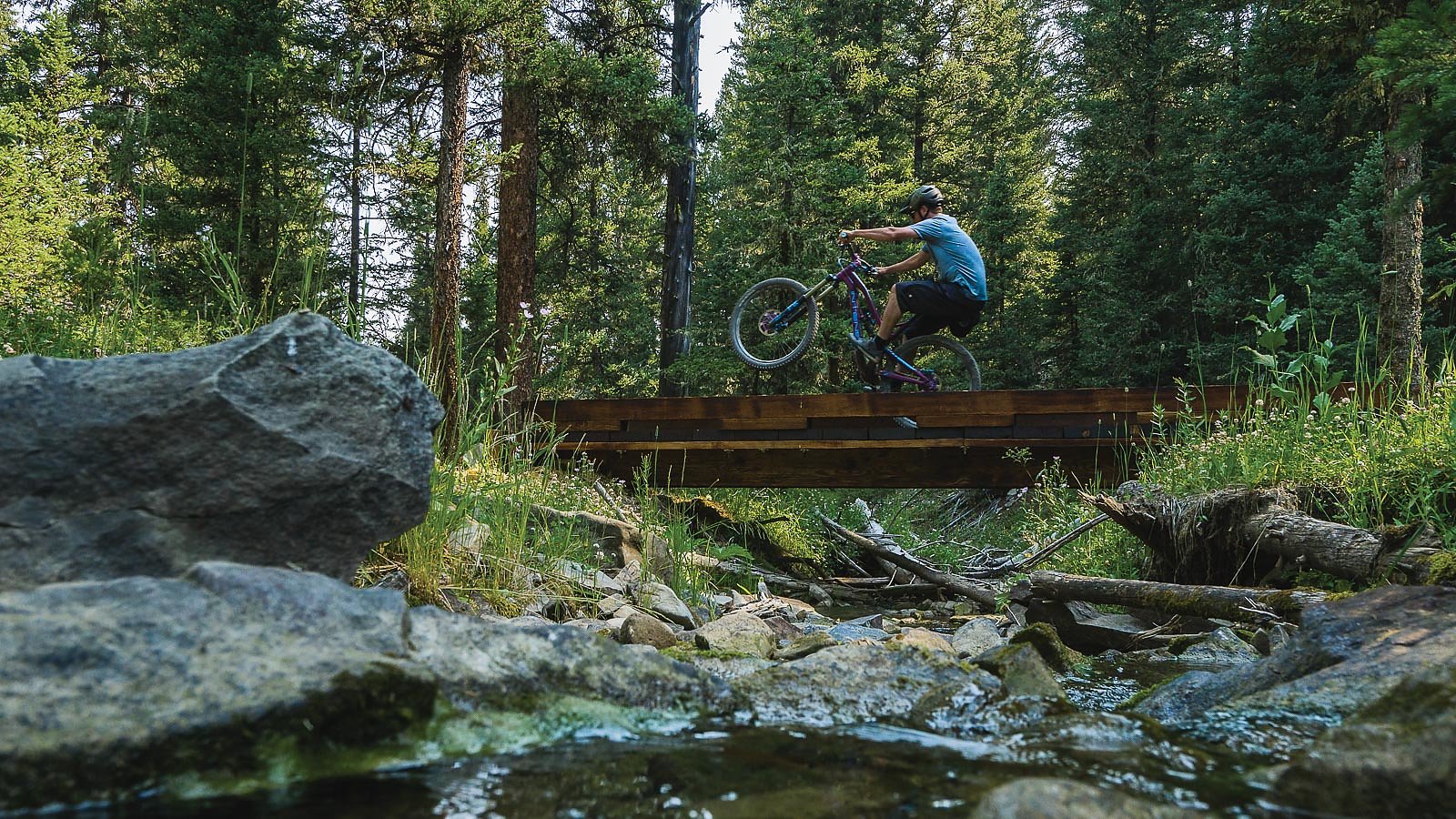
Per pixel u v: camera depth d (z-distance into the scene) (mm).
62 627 1436
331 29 9508
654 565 5512
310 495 2297
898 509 13141
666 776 1567
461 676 1794
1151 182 20328
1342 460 4250
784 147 16156
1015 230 23594
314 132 10953
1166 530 4762
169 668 1447
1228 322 16844
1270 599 3646
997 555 9586
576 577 4422
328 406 2391
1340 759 1464
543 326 5715
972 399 8164
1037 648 3369
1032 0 28719
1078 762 1715
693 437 9242
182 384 2180
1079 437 7875
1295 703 2105
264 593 1698
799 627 4703
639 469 9422
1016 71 29672
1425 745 1427
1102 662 3600
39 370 2078
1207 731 1986
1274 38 11617
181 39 13281
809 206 16359
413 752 1580
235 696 1436
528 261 12062
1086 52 23141
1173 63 21766
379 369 2543
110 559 1986
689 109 12977
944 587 8133
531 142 12180
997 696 2211
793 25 16484
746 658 2811
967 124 28375
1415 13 4148
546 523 4926
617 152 13555
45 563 1907
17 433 1984
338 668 1573
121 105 14758
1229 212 15867
